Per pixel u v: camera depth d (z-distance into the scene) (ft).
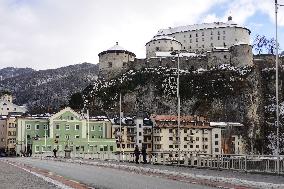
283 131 631.97
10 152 474.49
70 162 173.99
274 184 59.47
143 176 81.82
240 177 76.84
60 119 451.94
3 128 541.34
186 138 536.42
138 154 156.76
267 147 626.64
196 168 116.67
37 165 143.84
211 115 655.76
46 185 61.98
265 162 88.53
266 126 652.89
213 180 69.26
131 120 520.42
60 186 60.13
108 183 65.21
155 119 532.32
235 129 599.98
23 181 70.33
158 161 147.23
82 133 458.50
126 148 503.61
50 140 424.87
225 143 575.38
